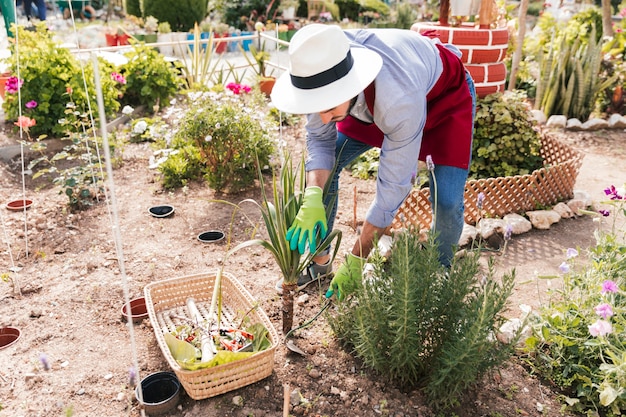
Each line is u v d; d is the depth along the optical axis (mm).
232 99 4566
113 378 2299
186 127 4184
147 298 2461
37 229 3613
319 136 2588
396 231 3613
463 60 4449
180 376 2094
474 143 4500
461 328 2059
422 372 2309
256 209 4043
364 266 2377
